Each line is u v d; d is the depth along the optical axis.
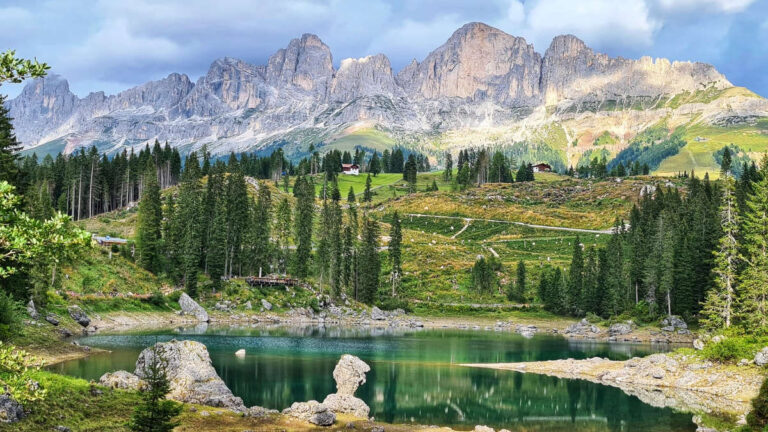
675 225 144.00
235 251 145.00
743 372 61.38
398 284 162.12
